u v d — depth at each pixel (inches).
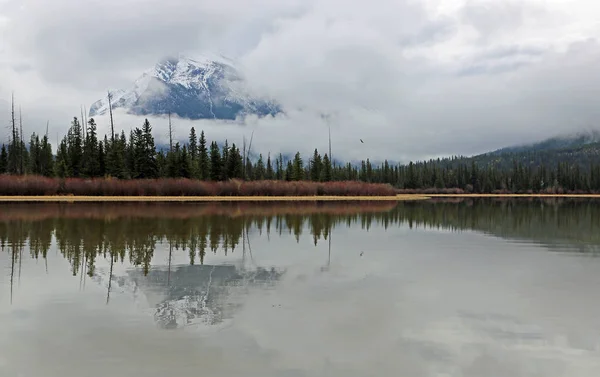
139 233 1246.9
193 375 360.8
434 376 364.2
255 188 3853.3
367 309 538.0
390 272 753.6
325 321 492.1
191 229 1366.9
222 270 759.7
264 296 593.3
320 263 829.8
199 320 492.1
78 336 441.7
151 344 423.2
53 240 1093.8
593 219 1947.6
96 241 1083.9
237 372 366.6
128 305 548.4
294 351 410.0
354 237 1238.9
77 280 677.9
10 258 852.0
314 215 2059.5
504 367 382.3
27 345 418.6
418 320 499.5
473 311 534.0
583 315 522.3
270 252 953.5
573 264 837.8
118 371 367.2
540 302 576.1
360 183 4606.3
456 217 2034.9
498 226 1600.6
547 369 380.8
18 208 2180.1
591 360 398.3
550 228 1533.0
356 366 380.2
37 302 557.9
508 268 795.4
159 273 733.9
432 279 701.9
